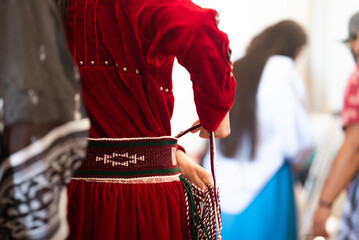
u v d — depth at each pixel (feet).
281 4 15.48
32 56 2.57
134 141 3.45
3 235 2.60
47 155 2.54
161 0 3.08
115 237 3.40
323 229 6.53
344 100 6.15
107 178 3.43
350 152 6.10
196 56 3.01
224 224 7.55
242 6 15.05
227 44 3.10
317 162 9.45
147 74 3.41
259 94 7.41
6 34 2.59
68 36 3.51
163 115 3.54
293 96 7.42
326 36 16.08
